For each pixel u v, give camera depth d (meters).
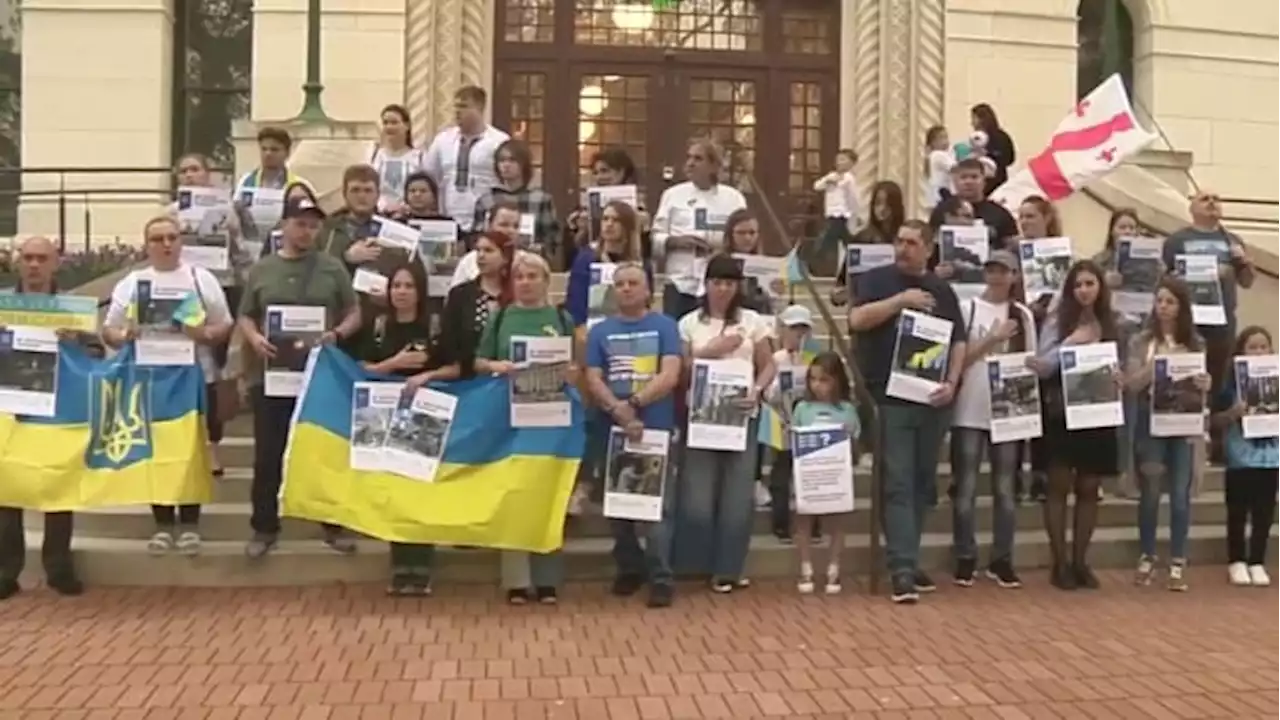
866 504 8.85
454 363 7.65
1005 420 7.91
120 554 7.80
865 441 8.59
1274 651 6.59
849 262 8.84
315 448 7.48
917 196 14.95
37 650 6.38
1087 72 16.62
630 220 8.61
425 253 8.86
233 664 6.16
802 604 7.56
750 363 7.68
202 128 15.50
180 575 7.82
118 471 7.53
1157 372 8.07
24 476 7.40
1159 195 12.64
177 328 7.67
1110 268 9.57
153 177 14.84
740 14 15.48
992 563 8.18
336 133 11.95
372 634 6.74
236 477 8.62
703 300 8.06
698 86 15.36
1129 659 6.39
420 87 14.27
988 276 8.20
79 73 14.77
